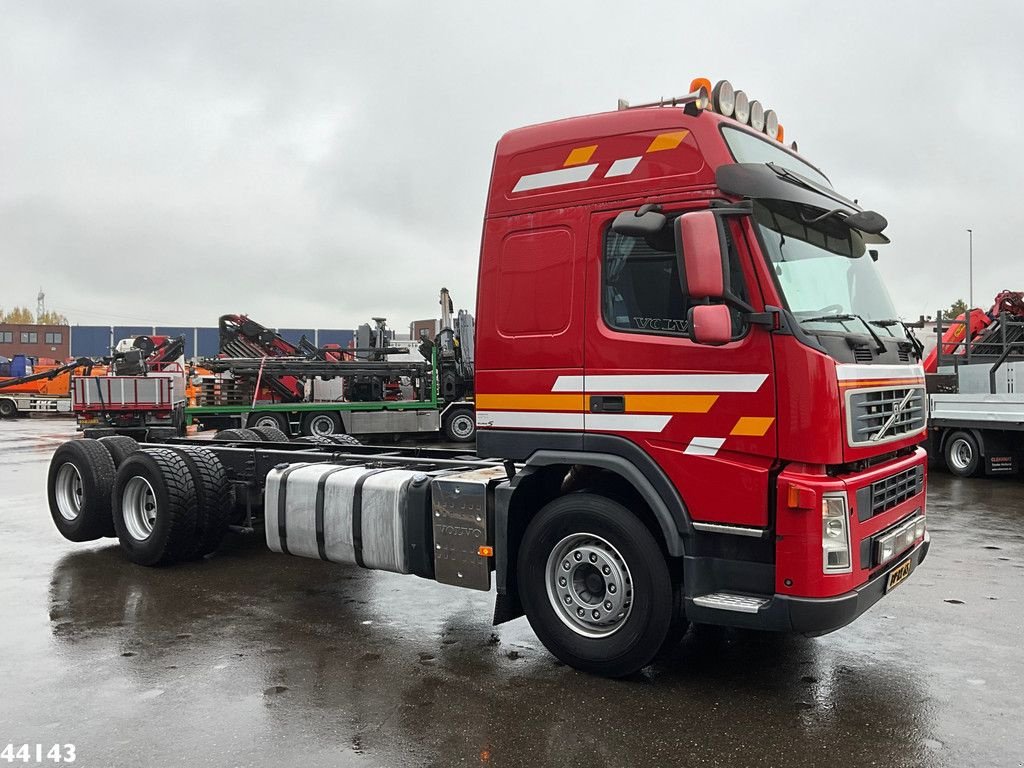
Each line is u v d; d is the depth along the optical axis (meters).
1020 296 14.45
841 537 3.79
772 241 4.00
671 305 4.14
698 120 4.14
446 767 3.41
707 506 4.03
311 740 3.66
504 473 5.17
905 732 3.72
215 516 6.91
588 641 4.38
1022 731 3.73
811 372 3.77
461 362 20.09
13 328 64.94
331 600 5.95
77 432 24.88
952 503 10.24
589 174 4.42
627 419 4.24
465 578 4.83
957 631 5.16
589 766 3.42
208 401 19.53
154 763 3.45
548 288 4.51
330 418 19.66
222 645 4.95
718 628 5.25
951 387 14.08
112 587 6.30
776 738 3.67
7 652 4.82
